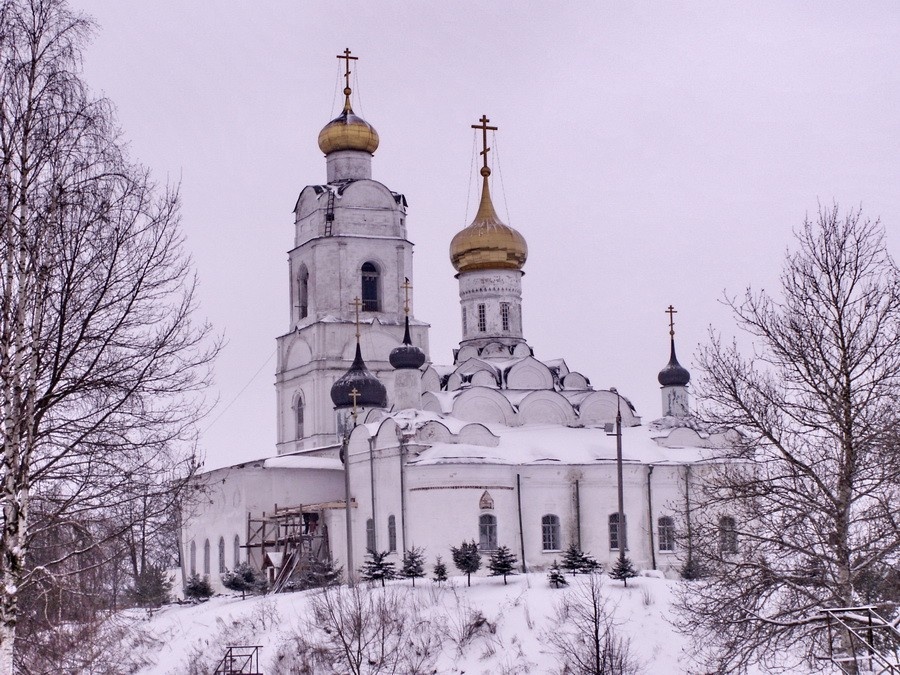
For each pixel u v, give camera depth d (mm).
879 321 37875
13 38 26234
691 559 44312
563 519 72562
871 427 36750
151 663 58562
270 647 57438
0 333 25406
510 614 56906
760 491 38000
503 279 84250
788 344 39094
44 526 26641
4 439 25078
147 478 27359
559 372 85562
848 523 36375
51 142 26141
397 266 87938
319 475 81250
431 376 84688
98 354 26422
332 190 87438
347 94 91062
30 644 26797
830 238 38875
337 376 85125
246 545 79625
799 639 35406
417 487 70062
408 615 57500
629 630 54000
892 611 35344
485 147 86000
